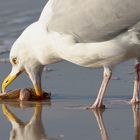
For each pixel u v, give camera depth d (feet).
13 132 39.86
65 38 44.73
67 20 44.78
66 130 39.78
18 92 47.67
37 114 43.42
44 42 46.29
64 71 53.21
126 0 42.91
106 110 43.88
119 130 39.45
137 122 40.96
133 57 44.29
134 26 42.60
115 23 43.09
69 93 48.03
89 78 51.19
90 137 38.32
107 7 43.47
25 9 70.28
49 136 38.86
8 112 44.14
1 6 71.36
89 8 44.16
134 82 46.70
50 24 45.60
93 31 43.75
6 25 66.08
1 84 50.42
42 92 47.62
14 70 48.98
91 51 43.98
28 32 47.44
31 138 38.70
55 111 43.98
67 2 45.24
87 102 45.96
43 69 51.88
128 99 46.21
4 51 59.06
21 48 48.03
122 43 43.06
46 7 46.60
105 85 45.03
